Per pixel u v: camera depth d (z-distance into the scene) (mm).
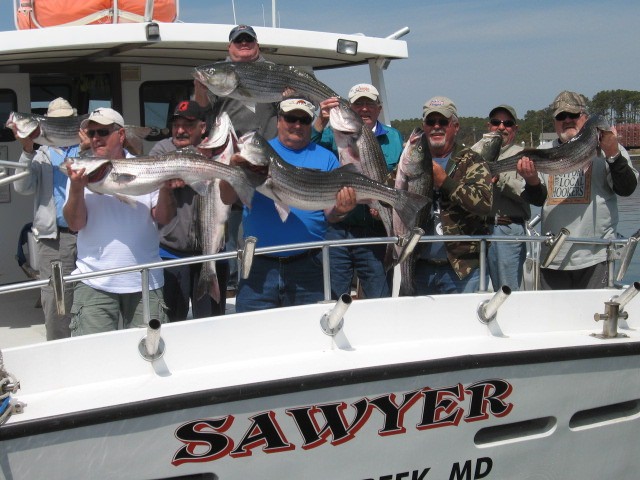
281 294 4094
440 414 3584
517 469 3830
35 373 3283
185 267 4504
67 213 3705
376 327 3750
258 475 3344
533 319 4012
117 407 3105
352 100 4762
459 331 3885
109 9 5293
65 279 3381
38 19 5375
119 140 3873
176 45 5059
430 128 4379
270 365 3461
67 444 3088
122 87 5723
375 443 3496
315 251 4145
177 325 3451
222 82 4105
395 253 3926
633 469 4156
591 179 4781
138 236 3855
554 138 5355
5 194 5695
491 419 3693
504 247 4926
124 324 3930
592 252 4723
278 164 3682
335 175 3787
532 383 3740
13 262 5781
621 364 3924
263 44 5207
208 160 3631
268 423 3309
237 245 5023
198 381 3299
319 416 3379
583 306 4090
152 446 3184
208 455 3258
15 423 3014
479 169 4184
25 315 5293
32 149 4543
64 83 5875
